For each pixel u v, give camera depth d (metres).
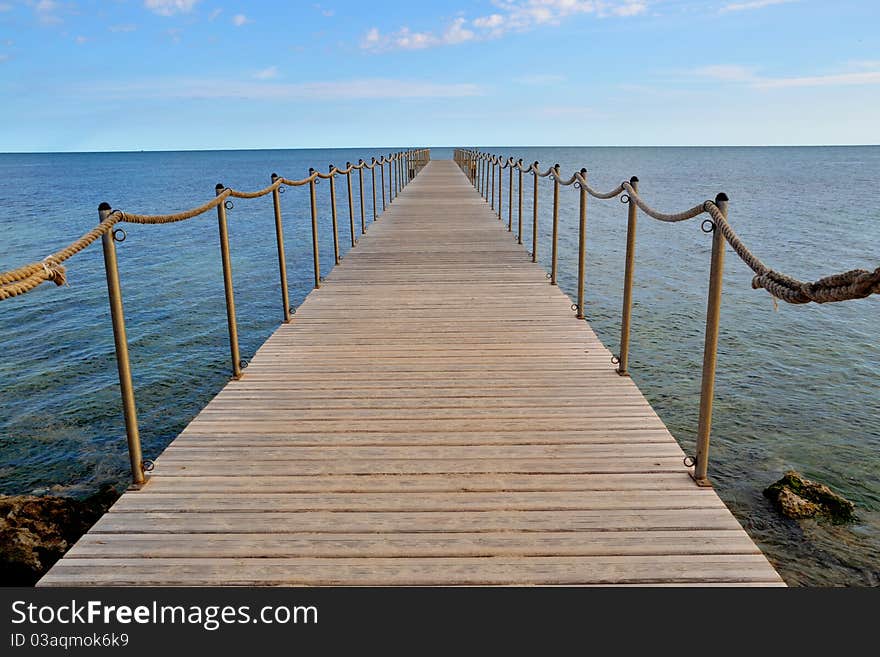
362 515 2.67
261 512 2.70
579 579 2.26
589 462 3.10
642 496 2.80
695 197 36.53
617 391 4.00
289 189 44.16
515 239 10.09
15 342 9.74
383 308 6.14
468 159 26.83
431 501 2.77
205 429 3.52
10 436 6.49
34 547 4.14
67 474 5.75
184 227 24.31
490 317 5.76
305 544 2.47
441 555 2.39
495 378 4.24
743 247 2.45
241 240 20.75
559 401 3.85
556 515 2.65
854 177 57.81
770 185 46.62
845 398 7.20
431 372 4.38
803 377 7.88
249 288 13.52
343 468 3.06
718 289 2.73
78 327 10.57
